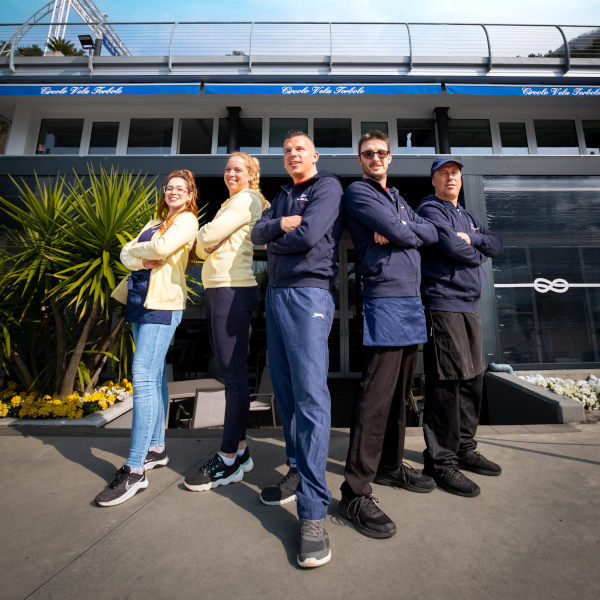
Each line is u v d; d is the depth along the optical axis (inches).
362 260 68.6
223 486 74.6
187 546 55.4
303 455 57.1
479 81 260.8
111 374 185.9
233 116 281.7
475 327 77.9
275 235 64.3
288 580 48.2
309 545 51.3
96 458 90.7
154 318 77.9
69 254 128.5
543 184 198.1
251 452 93.0
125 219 131.3
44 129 284.4
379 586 47.0
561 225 195.2
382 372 64.3
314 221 59.9
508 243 193.2
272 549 54.6
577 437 100.5
